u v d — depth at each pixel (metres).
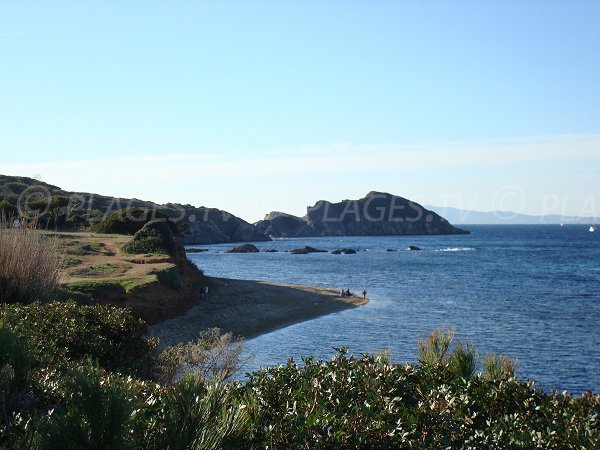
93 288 33.28
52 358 12.20
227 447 5.00
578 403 9.16
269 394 8.66
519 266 108.25
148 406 7.61
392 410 7.99
